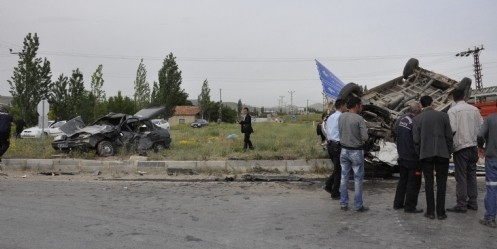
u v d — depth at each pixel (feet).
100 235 18.44
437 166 21.53
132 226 19.98
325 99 39.50
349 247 16.90
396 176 35.09
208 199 26.68
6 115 39.83
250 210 23.53
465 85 35.45
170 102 161.38
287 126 105.50
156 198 26.96
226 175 36.81
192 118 263.08
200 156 42.47
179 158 41.91
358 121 23.11
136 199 26.61
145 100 166.09
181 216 22.07
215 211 23.26
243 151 46.03
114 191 29.50
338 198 26.71
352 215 22.31
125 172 38.81
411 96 36.73
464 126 22.70
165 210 23.47
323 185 31.96
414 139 21.80
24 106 104.01
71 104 117.19
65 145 45.03
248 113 47.80
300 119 255.50
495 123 19.81
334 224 20.47
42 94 107.04
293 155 41.37
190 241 17.65
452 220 21.12
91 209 23.61
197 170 38.24
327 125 27.22
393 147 33.24
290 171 38.09
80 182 33.60
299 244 17.30
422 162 21.68
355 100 23.90
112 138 46.32
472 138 22.63
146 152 46.60
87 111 120.78
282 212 23.03
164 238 18.06
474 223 20.56
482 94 57.26
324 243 17.44
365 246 17.03
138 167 39.17
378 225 20.25
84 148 44.80
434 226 20.02
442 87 37.65
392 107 35.55
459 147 22.72
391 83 39.09
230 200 26.35
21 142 53.57
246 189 30.35
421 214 22.47
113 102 162.61
